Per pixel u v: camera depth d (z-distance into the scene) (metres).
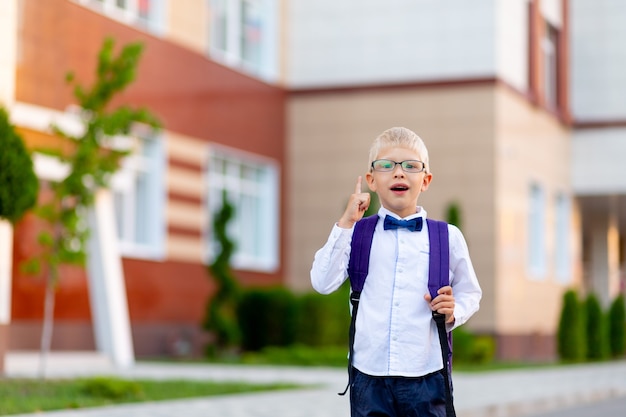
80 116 16.80
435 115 28.77
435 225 5.62
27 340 20.44
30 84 20.47
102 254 20.84
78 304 21.58
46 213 16.27
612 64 34.38
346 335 25.36
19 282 20.39
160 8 25.11
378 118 29.23
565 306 28.22
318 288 5.67
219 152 27.12
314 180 29.61
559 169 33.25
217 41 27.47
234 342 24.62
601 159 34.19
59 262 16.41
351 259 5.60
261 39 29.44
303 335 25.00
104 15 22.72
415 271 5.53
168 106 25.00
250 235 28.59
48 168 19.77
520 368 24.23
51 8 21.09
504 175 28.55
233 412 12.84
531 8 31.11
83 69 21.92
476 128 28.38
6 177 14.62
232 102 27.47
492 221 28.12
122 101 23.47
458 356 24.62
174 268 24.95
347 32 29.61
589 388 18.11
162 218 24.66
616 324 31.00
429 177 5.71
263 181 29.14
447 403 5.42
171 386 16.14
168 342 24.53
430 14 28.91
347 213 5.56
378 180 5.59
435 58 28.84
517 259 29.31
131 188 24.03
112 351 20.95
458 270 5.62
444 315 5.48
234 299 24.72
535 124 31.09
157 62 24.64
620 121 34.06
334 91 29.58
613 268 39.78
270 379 18.42
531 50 31.00
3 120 14.71
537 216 31.84
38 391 14.59
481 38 28.44
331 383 17.75
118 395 14.45
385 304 5.52
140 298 23.77
